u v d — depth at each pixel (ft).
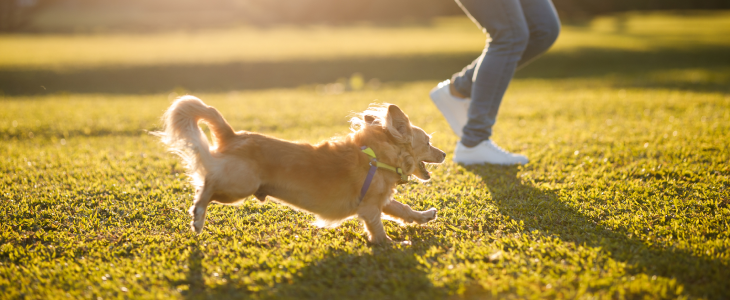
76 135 21.86
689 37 74.79
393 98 33.37
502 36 14.57
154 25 117.60
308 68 55.98
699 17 121.08
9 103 32.58
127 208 12.25
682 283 8.02
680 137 17.87
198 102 9.71
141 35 92.89
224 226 11.24
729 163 14.38
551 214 11.46
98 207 12.26
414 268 8.84
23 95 43.14
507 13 14.23
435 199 12.91
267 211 12.12
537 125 22.29
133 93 46.44
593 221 11.03
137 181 14.58
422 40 74.02
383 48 64.59
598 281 8.01
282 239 10.39
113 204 12.50
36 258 9.48
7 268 9.04
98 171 15.34
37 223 11.23
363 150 10.17
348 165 9.88
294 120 25.03
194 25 118.62
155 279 8.60
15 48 69.10
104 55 60.80
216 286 8.34
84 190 13.46
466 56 59.31
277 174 9.70
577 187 13.24
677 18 119.55
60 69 51.72
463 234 10.65
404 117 10.71
